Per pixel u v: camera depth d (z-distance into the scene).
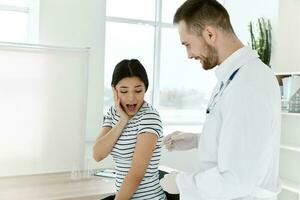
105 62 4.10
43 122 3.28
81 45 3.62
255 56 1.26
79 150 3.45
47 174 2.73
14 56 3.11
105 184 2.47
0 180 2.53
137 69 1.62
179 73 4.75
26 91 3.19
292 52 4.18
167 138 1.71
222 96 1.23
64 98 3.37
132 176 1.54
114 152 1.70
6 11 3.59
